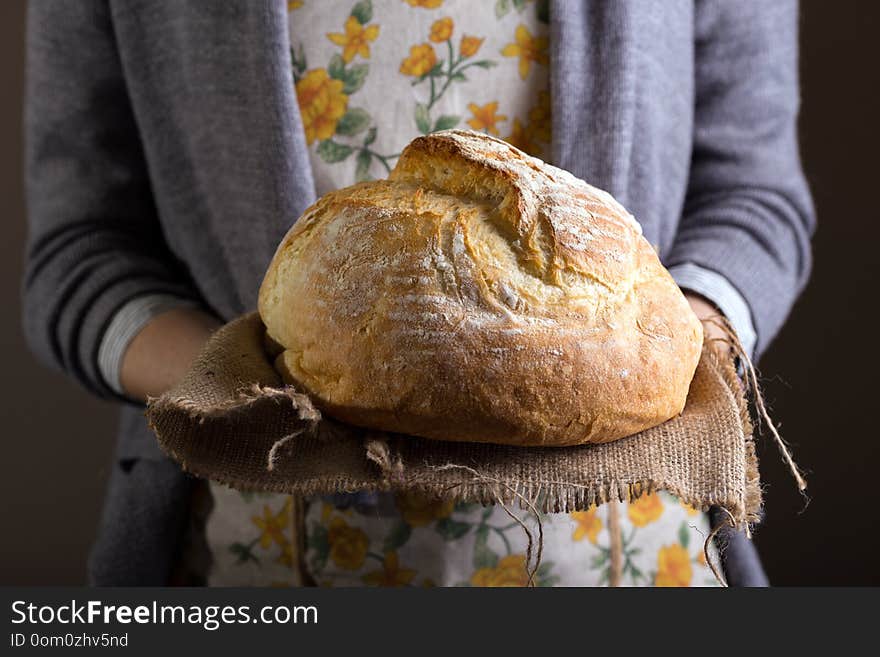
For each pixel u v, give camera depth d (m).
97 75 0.86
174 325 0.77
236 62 0.76
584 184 0.58
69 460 1.58
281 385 0.56
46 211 0.86
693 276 0.78
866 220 1.40
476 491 0.52
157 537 0.85
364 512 0.78
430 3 0.77
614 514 0.80
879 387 1.43
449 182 0.57
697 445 0.55
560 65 0.77
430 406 0.51
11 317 1.54
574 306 0.53
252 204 0.77
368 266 0.54
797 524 1.48
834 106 1.38
